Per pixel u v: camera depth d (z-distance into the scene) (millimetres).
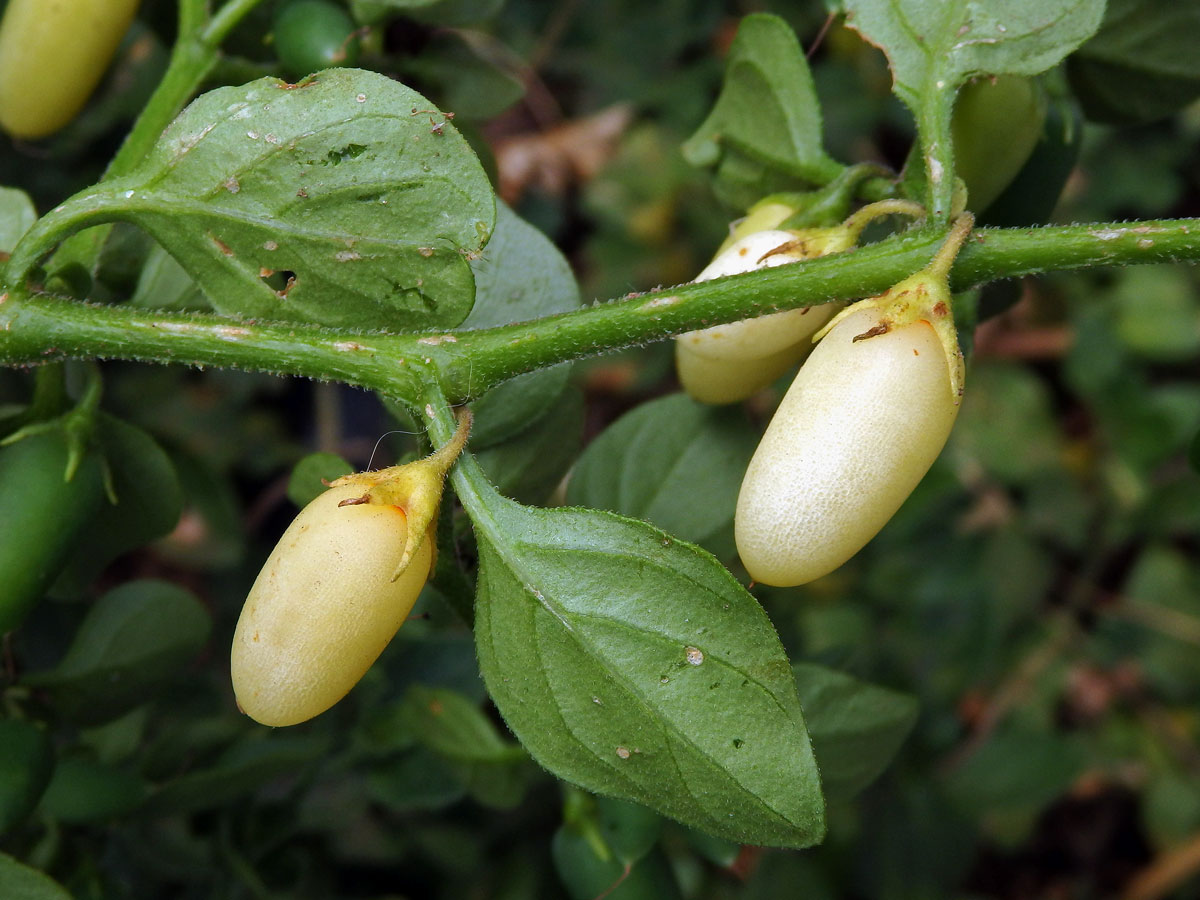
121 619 136
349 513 102
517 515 105
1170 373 337
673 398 138
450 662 163
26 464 121
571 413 134
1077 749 258
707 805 103
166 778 151
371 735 160
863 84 302
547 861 202
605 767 104
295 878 163
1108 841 312
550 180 323
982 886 311
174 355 113
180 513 133
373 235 111
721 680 102
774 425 103
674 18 310
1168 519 296
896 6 115
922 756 252
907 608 280
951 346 103
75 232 113
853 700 136
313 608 101
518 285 127
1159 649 298
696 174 313
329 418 283
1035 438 305
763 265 116
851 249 114
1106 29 140
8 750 123
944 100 114
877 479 102
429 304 113
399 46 139
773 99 134
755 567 103
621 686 103
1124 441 307
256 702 102
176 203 111
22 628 161
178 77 132
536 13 319
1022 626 297
